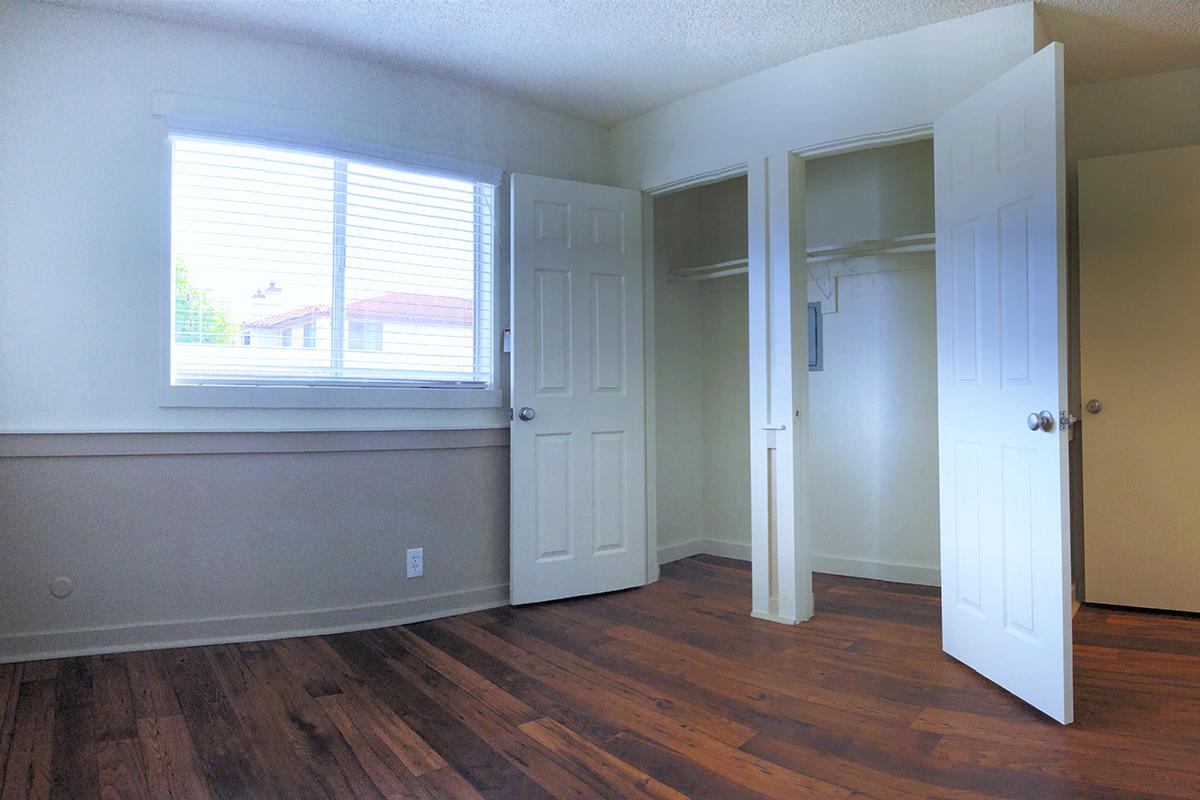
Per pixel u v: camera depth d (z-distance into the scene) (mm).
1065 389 2080
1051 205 2102
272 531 2887
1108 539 3256
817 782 1768
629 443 3658
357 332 3088
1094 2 2641
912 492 3715
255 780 1783
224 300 2838
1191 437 3127
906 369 3734
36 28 2576
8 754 1899
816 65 3051
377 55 3039
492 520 3398
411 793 1727
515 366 3328
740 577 3885
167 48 2734
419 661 2621
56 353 2584
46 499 2578
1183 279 3146
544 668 2547
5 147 2531
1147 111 3322
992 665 2373
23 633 2549
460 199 3350
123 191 2674
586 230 3551
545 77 3270
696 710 2188
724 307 4438
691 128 3473
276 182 2910
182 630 2742
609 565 3580
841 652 2693
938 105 2773
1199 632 2896
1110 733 2008
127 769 1829
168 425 2723
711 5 2646
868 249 3613
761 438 3176
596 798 1704
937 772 1807
